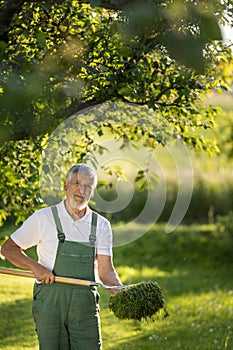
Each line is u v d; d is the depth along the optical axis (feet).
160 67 25.26
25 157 29.07
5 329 42.19
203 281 70.69
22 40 23.59
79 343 22.34
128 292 23.18
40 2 22.25
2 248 22.75
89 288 22.38
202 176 92.12
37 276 22.00
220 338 41.47
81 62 22.97
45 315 22.16
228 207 94.38
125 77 24.79
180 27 14.46
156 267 81.00
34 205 31.86
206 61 13.38
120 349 39.19
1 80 15.78
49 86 17.83
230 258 83.66
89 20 23.50
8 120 16.49
